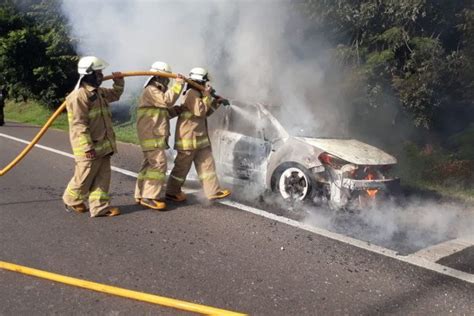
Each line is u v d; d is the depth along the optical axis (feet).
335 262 13.66
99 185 17.19
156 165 17.89
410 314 10.89
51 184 22.44
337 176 18.40
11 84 69.05
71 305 10.83
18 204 18.75
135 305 10.91
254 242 15.02
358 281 12.50
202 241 14.98
